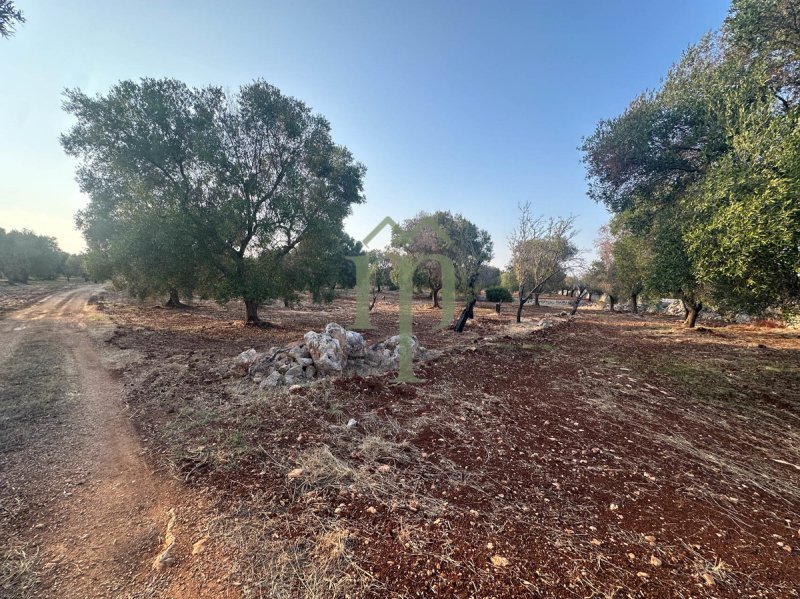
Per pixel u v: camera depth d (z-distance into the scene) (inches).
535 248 558.3
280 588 69.2
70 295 1013.8
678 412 180.1
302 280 503.8
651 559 77.9
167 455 124.9
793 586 71.1
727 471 121.0
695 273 191.8
